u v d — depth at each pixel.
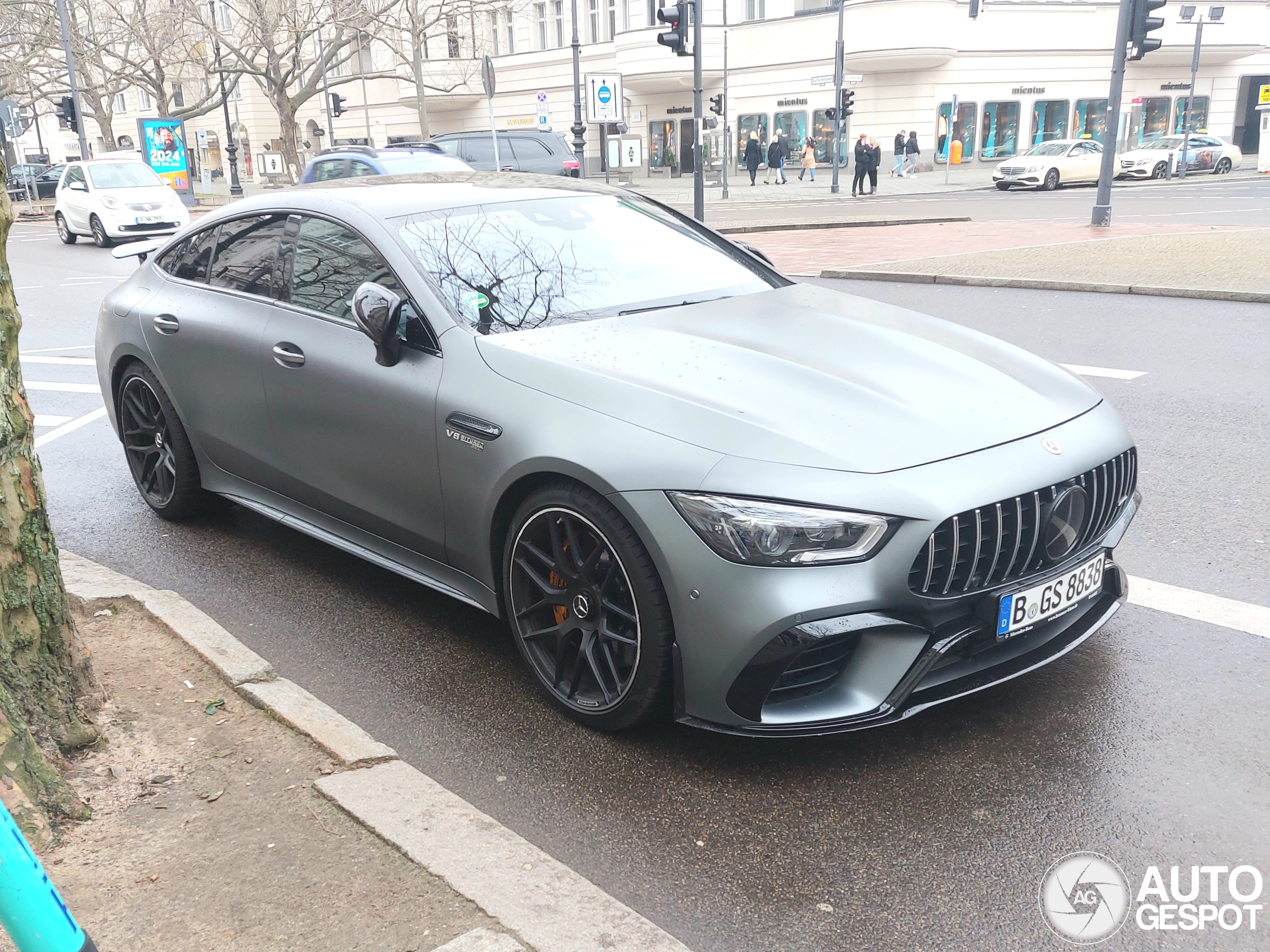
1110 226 16.84
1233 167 37.62
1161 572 4.16
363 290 3.50
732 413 2.88
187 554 4.68
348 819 2.59
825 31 37.56
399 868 2.41
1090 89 40.25
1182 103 42.84
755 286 4.20
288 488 4.27
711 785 2.88
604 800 2.83
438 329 3.52
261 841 2.51
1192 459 5.51
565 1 43.75
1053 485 2.90
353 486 3.86
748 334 3.51
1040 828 2.65
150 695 3.20
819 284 12.05
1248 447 5.68
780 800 2.81
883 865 2.54
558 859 2.59
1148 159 33.25
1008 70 38.59
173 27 43.25
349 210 4.03
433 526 3.55
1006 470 2.83
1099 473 3.09
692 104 41.62
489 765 3.01
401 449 3.55
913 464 2.76
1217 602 3.88
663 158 43.22
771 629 2.63
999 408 3.09
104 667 3.38
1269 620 3.72
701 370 3.16
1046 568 2.95
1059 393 3.34
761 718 2.73
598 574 3.02
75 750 2.85
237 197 41.41
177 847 2.49
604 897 2.31
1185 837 2.61
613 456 2.87
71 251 21.47
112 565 4.58
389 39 44.41
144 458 5.17
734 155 41.56
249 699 3.17
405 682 3.52
